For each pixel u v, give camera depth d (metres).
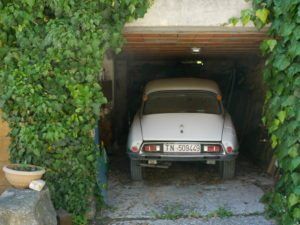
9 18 4.65
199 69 11.69
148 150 7.04
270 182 7.38
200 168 8.27
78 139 4.96
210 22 5.17
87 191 5.14
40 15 4.71
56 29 4.57
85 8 4.72
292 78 4.70
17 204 4.03
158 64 11.62
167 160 7.04
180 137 7.04
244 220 5.61
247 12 5.01
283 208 5.04
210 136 7.07
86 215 5.30
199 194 6.73
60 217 4.74
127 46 7.94
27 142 4.75
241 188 7.04
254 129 9.49
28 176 4.35
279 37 4.93
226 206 6.16
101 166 5.86
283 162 4.90
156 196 6.64
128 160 9.05
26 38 4.72
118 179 7.61
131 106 11.41
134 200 6.43
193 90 8.15
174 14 5.16
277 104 4.93
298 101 4.68
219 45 7.87
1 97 4.70
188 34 6.05
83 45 4.66
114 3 4.80
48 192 4.50
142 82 11.75
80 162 5.00
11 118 4.81
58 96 4.79
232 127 7.53
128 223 5.51
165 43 7.45
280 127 4.93
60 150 4.89
